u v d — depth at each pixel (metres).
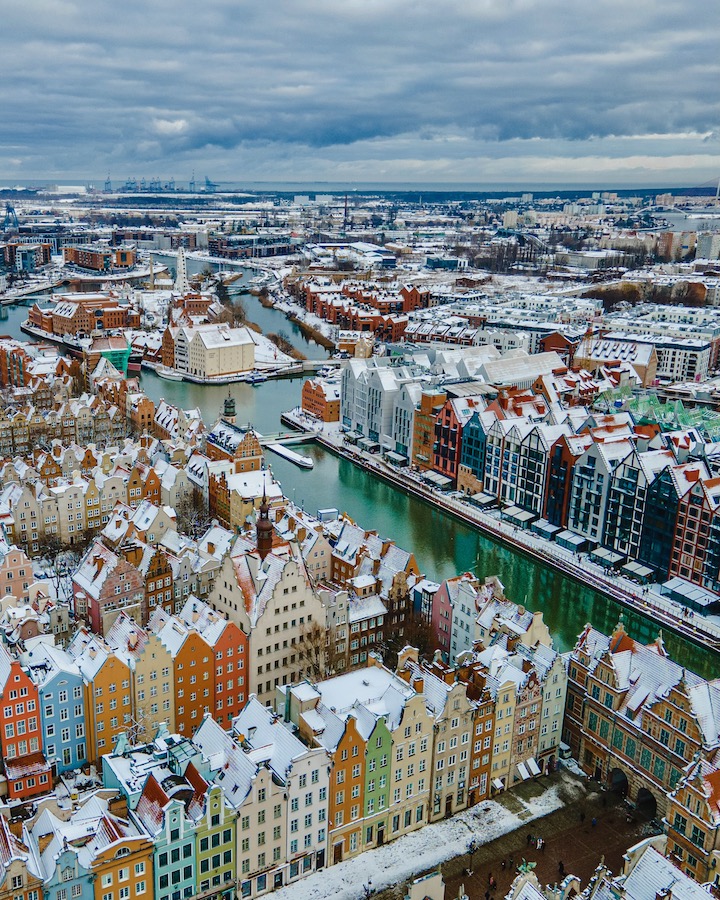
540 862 109.88
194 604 146.00
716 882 100.06
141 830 97.62
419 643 155.62
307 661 146.38
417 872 108.38
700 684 115.50
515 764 125.94
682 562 194.12
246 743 110.50
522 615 140.38
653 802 121.31
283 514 196.12
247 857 103.19
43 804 98.62
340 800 108.75
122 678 126.06
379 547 170.75
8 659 120.69
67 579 183.88
